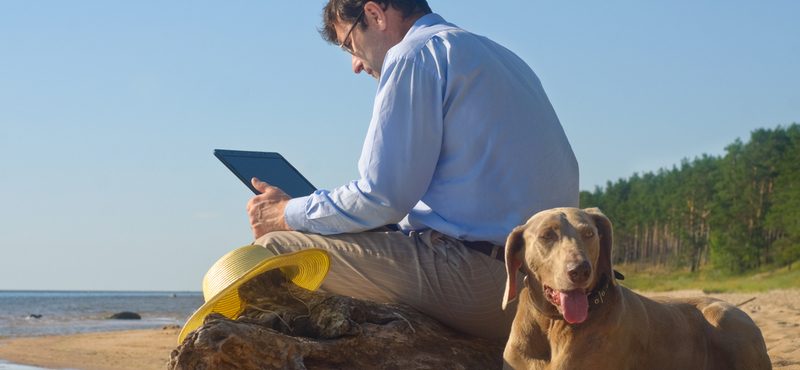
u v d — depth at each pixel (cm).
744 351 340
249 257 347
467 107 352
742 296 2584
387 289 378
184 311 7012
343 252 372
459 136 354
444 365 355
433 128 352
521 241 312
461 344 383
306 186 440
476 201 356
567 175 372
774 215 7444
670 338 335
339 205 363
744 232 7750
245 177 418
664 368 328
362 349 341
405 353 351
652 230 10025
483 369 371
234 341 298
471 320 378
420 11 425
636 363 316
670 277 8125
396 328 360
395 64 360
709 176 9231
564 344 302
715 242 7906
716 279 7181
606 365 296
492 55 366
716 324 350
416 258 368
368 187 353
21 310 6950
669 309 349
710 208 8675
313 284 377
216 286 340
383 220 360
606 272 301
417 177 352
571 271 268
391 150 351
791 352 662
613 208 11069
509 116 354
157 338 2297
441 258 366
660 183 10944
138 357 1747
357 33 430
